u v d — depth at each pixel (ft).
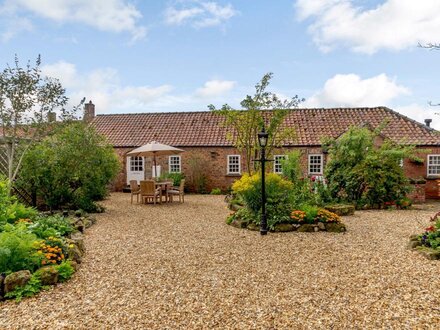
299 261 21.20
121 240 27.22
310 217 30.40
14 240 17.17
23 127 40.98
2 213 25.50
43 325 13.12
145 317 13.74
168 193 53.83
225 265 20.57
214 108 45.03
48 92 40.70
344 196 48.75
